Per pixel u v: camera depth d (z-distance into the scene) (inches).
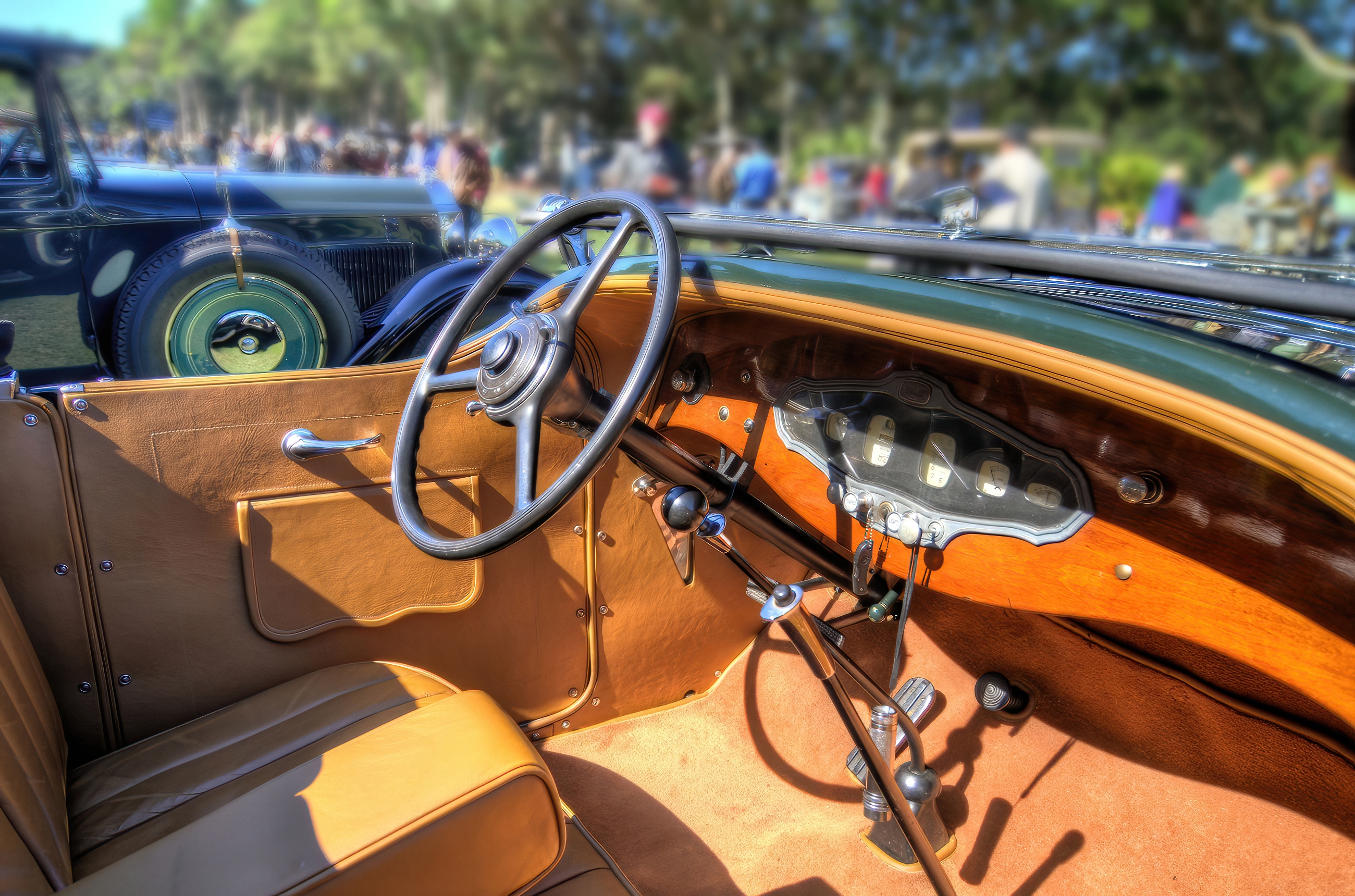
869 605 53.7
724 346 57.7
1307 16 699.4
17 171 125.0
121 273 135.6
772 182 436.8
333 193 154.6
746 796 68.7
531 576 66.6
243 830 37.8
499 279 52.6
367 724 50.9
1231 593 38.5
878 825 62.7
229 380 53.5
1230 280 34.3
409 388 58.6
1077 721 62.7
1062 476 43.1
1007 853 59.4
